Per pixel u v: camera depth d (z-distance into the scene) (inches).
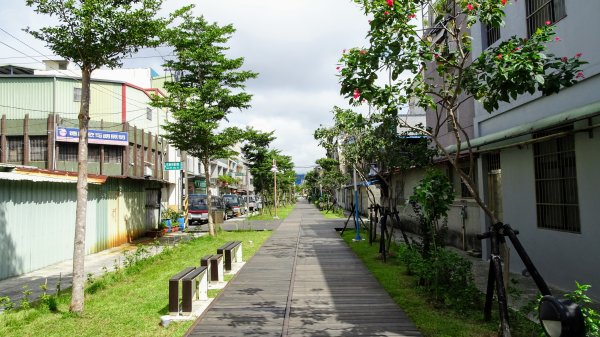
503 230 201.2
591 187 252.8
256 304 269.3
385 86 214.4
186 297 248.2
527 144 315.6
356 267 394.6
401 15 196.9
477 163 435.8
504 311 179.0
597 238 248.4
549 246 300.2
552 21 295.7
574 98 273.1
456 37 212.7
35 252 433.4
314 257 460.4
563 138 285.1
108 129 864.9
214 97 650.8
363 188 1222.3
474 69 202.1
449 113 211.9
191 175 1344.7
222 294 296.7
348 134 535.8
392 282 322.3
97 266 450.3
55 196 474.9
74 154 824.3
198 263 426.0
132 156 876.0
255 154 1482.5
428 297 272.5
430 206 279.1
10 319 231.1
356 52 208.4
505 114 371.2
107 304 273.0
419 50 209.5
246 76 671.8
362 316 239.3
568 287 278.7
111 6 250.5
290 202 2664.9
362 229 764.6
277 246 563.8
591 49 251.6
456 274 252.5
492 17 195.8
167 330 220.8
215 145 682.2
